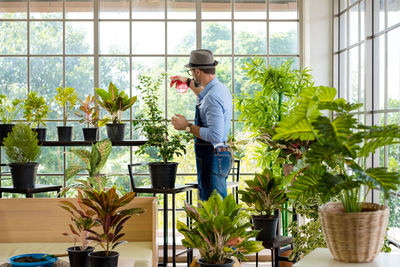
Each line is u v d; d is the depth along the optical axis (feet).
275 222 10.74
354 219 6.08
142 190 13.23
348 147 5.98
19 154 13.50
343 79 16.53
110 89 14.37
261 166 17.66
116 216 7.16
